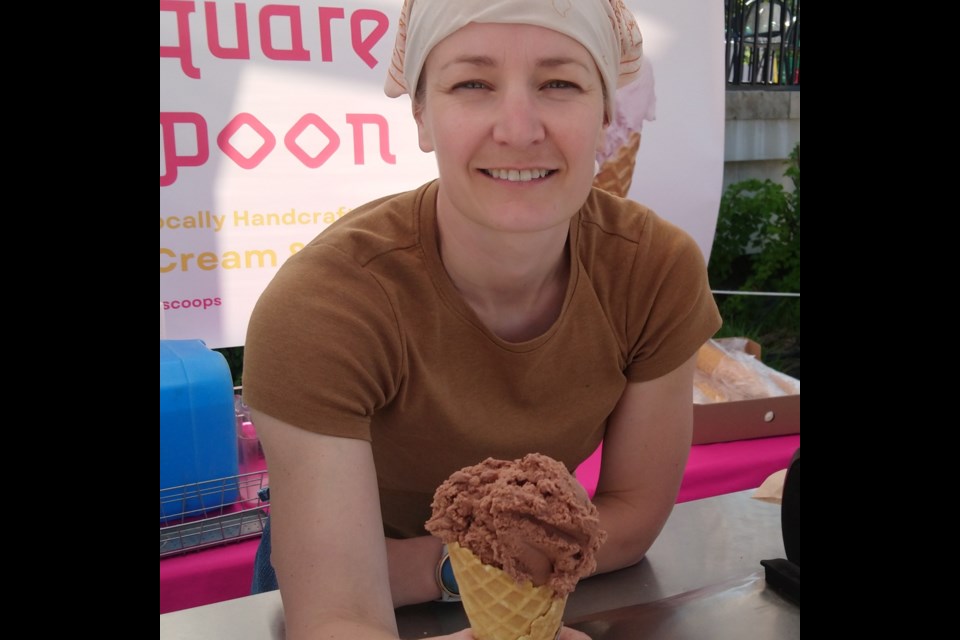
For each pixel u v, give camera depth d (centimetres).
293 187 280
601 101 122
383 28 280
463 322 129
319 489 118
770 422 306
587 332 137
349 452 121
